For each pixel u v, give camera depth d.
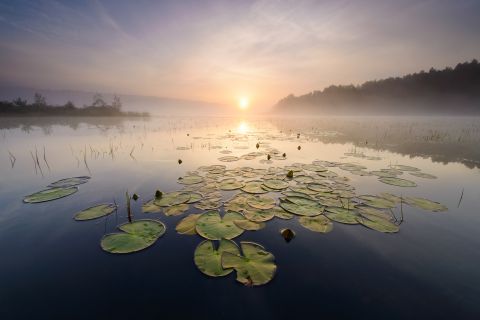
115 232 3.24
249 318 1.95
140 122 28.91
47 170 6.43
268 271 2.46
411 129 18.94
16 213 3.84
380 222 3.47
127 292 2.23
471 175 6.00
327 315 1.97
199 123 29.86
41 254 2.80
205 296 2.17
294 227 3.35
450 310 2.01
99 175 5.95
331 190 4.68
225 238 3.02
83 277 2.43
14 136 13.47
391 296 2.16
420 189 4.91
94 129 18.38
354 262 2.63
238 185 5.01
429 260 2.66
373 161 7.61
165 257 2.71
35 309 2.06
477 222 3.52
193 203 4.14
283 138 13.93
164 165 7.00
